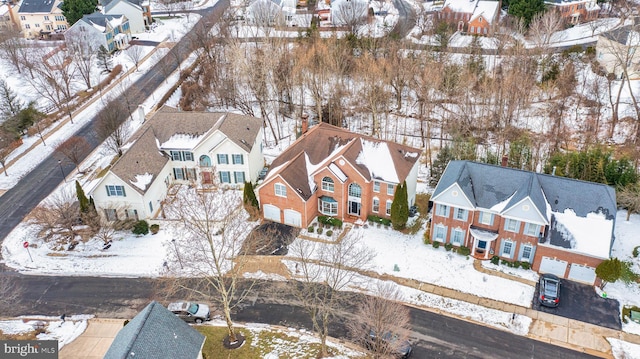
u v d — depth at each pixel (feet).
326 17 392.88
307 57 275.80
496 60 307.58
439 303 155.74
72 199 208.03
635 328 144.25
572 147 235.81
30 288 167.43
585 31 347.15
